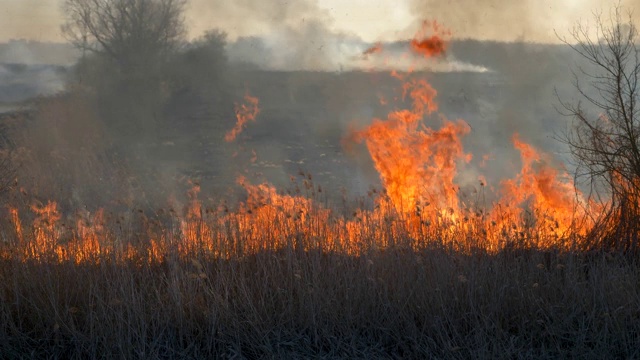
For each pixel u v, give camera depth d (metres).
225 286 10.53
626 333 9.90
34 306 10.38
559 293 10.62
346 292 10.47
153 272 11.23
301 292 10.59
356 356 9.91
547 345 10.05
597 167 12.53
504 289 10.57
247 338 10.10
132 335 10.02
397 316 10.36
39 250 11.05
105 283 10.73
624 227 11.90
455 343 9.89
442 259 10.84
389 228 11.62
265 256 11.46
